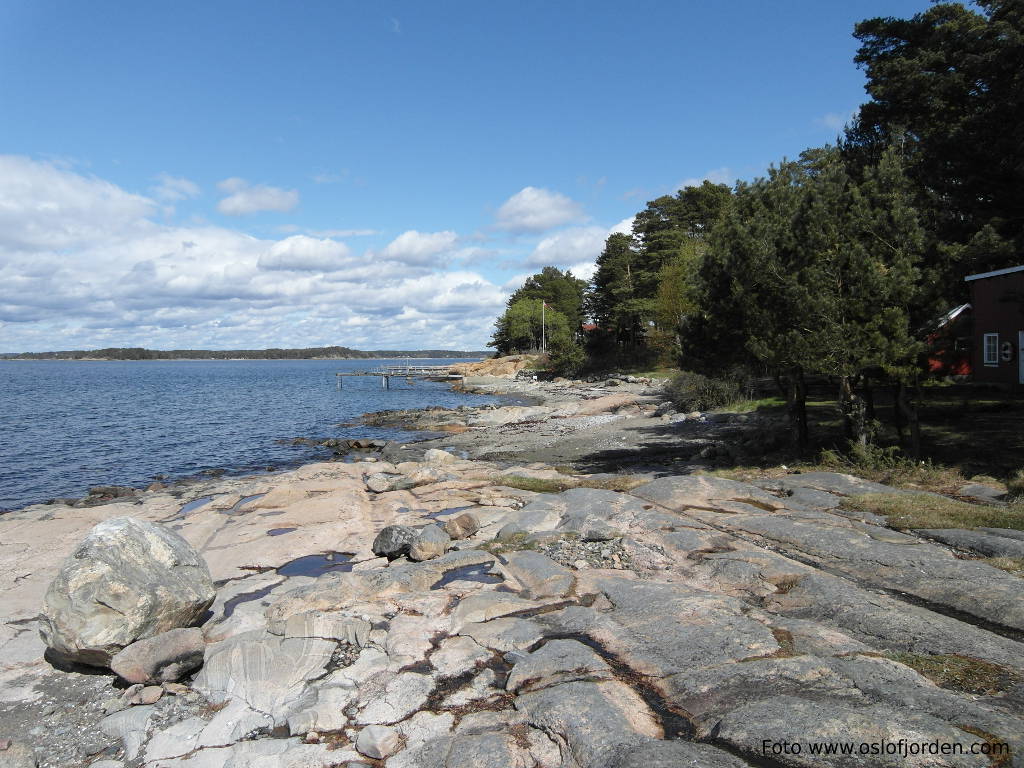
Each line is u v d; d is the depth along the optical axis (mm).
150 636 7484
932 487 13008
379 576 9484
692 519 11562
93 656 7273
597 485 15727
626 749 4746
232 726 6117
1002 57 21500
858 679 5449
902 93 27562
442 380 97188
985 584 7461
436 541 11086
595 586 8562
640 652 6430
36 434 36812
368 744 5391
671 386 39344
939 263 14648
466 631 7461
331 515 14453
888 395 25359
